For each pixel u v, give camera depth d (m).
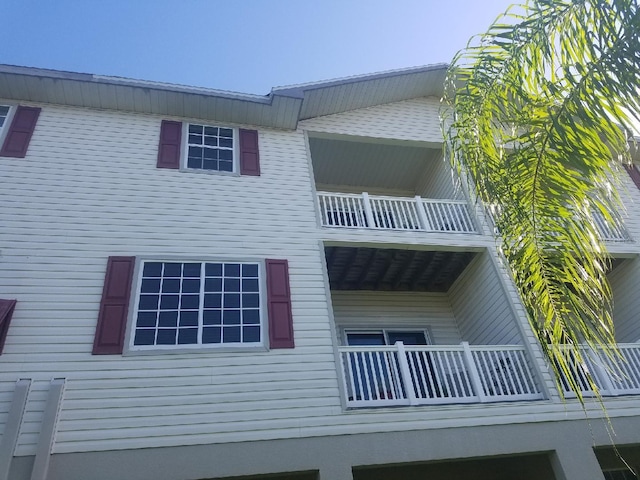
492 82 3.84
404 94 11.83
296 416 6.41
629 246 10.09
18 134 8.48
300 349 7.08
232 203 8.61
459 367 9.31
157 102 9.52
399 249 9.16
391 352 7.51
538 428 6.95
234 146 9.70
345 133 10.70
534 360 7.79
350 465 6.14
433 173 11.92
